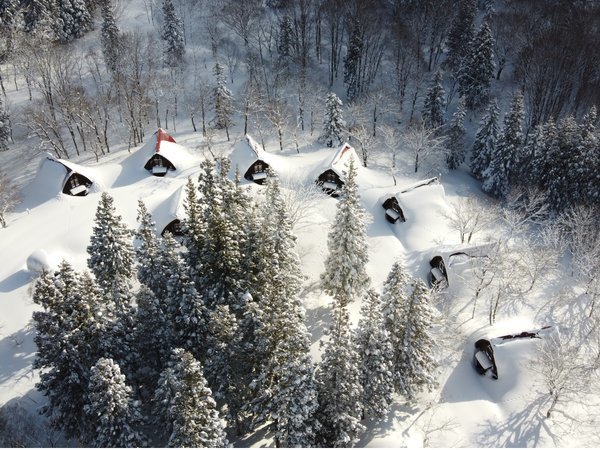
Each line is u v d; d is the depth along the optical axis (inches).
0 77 3132.4
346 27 3622.0
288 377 1240.2
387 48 3673.7
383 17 3772.1
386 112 3277.6
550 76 3166.8
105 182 2539.4
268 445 1432.1
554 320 1935.3
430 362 1534.2
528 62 3248.0
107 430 1174.3
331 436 1357.0
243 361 1364.4
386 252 2250.2
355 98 3378.4
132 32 3654.0
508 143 2701.8
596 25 3459.6
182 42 3560.5
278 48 3535.9
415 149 2913.4
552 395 1592.0
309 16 3681.1
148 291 1400.1
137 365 1433.3
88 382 1312.7
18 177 2706.7
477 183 2942.9
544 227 2448.3
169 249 1496.1
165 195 2386.8
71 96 2856.8
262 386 1284.4
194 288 1448.1
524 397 1616.6
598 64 3228.3
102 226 1627.7
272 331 1274.6
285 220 1668.3
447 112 3400.6
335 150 2908.5
